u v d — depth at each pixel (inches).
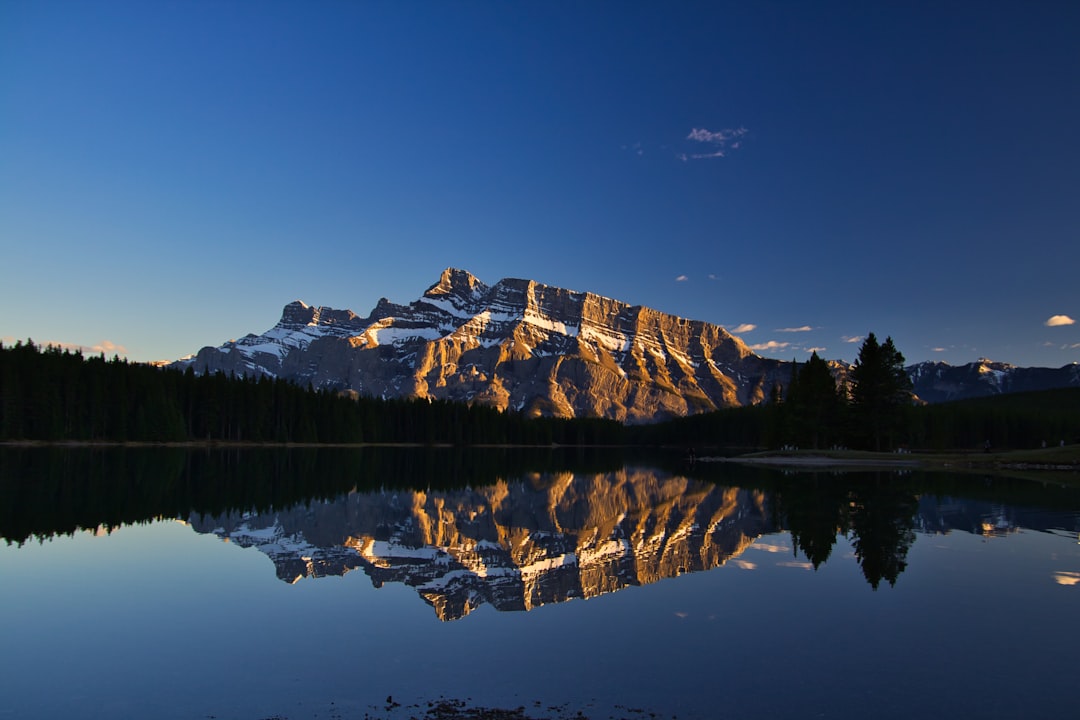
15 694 498.3
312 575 917.8
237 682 523.2
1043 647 581.3
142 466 2950.3
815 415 4347.9
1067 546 1047.6
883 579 839.1
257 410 5959.6
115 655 588.1
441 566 990.4
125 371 5044.3
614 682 515.5
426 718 453.1
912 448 5856.3
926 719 438.9
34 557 1002.7
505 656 581.3
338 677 534.3
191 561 991.0
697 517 1529.3
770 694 486.0
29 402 4404.5
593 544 1195.3
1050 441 6658.5
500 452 7588.6
